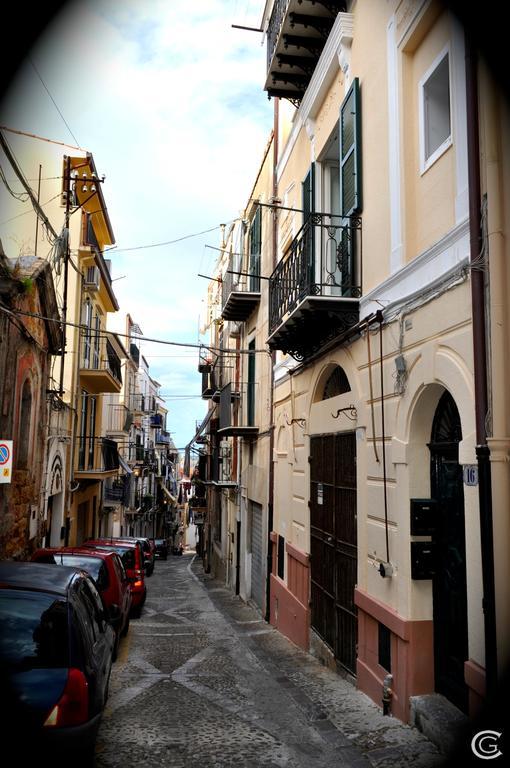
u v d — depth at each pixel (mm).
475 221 4656
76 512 19812
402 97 6465
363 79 7746
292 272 9281
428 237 5949
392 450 6414
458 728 4961
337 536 8508
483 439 4461
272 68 10547
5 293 9555
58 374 17812
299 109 11016
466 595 5309
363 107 7730
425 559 5879
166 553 41188
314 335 9117
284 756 5121
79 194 18547
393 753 5090
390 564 6375
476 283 4598
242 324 19297
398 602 6129
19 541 11219
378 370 6957
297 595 10859
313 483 10125
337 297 7664
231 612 15320
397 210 6543
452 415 5680
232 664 8703
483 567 4367
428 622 5895
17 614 4453
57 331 13148
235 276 18984
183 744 5324
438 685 5797
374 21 7344
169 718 6066
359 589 7301
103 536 27031
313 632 9727
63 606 4617
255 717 6199
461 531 5449
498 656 4227
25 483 11516
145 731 5641
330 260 9562
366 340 7430
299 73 10609
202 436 30562
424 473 6035
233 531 20516
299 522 10977
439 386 5668
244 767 4848
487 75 4559
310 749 5305
